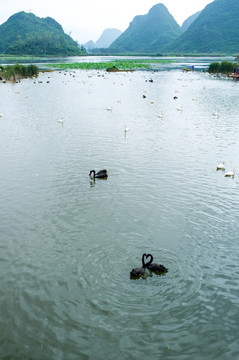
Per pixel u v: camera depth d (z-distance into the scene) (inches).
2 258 520.7
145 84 3211.1
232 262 515.2
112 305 431.8
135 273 469.4
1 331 398.0
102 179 829.2
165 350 374.0
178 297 444.8
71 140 1181.7
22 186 784.9
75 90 2677.2
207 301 439.2
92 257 522.0
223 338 389.4
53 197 727.1
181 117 1604.3
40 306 431.8
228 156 1025.5
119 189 771.4
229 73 4175.7
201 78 3909.9
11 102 2030.0
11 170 888.9
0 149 1074.7
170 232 593.3
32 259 519.2
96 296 446.3
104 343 382.0
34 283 470.0
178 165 937.5
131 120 1525.6
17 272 491.5
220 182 823.7
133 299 440.5
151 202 708.0
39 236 578.2
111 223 619.8
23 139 1194.6
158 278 477.4
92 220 630.5
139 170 895.1
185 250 542.3
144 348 376.5
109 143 1146.0
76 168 904.9
